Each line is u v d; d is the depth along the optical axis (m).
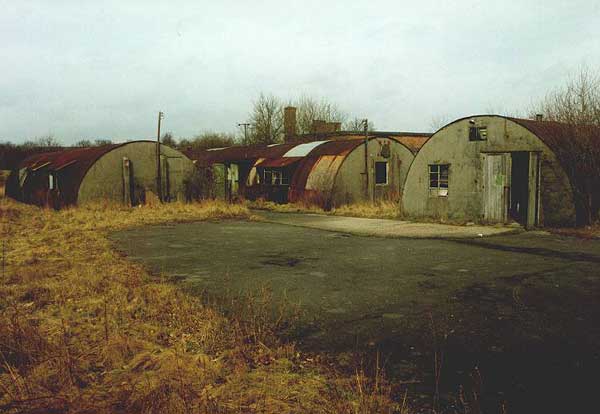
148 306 6.68
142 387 4.16
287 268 9.36
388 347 5.22
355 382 4.36
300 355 5.04
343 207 21.59
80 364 4.72
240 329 5.63
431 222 16.55
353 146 22.94
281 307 6.60
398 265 9.47
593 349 5.06
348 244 12.33
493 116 15.48
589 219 14.24
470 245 11.80
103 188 21.91
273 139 50.66
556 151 14.04
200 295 7.28
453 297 7.09
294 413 3.81
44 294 7.22
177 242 13.00
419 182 17.77
